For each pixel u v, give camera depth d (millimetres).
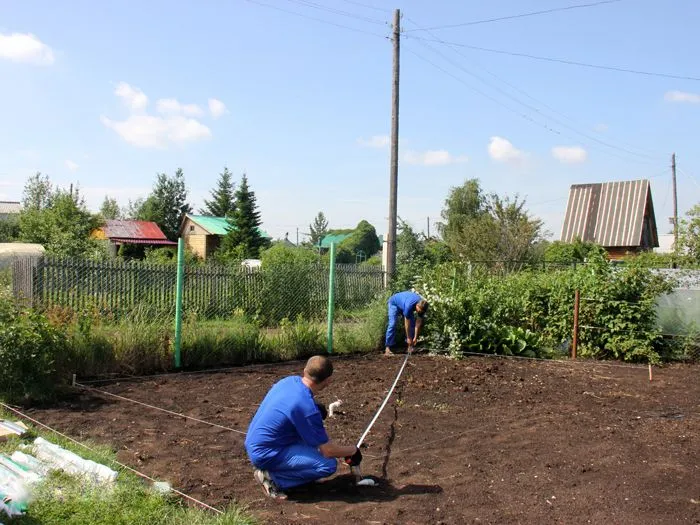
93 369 8781
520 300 13305
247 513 4238
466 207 48344
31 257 12203
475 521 4262
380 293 14039
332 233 81125
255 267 14719
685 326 12297
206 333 10328
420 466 5441
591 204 38219
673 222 20516
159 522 3975
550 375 10320
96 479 4527
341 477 5145
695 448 6094
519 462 5566
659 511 4488
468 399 8203
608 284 12422
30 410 6855
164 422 6617
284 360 11125
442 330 12344
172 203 66250
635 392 9031
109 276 12773
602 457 5746
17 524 3803
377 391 8547
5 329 7168
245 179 46188
